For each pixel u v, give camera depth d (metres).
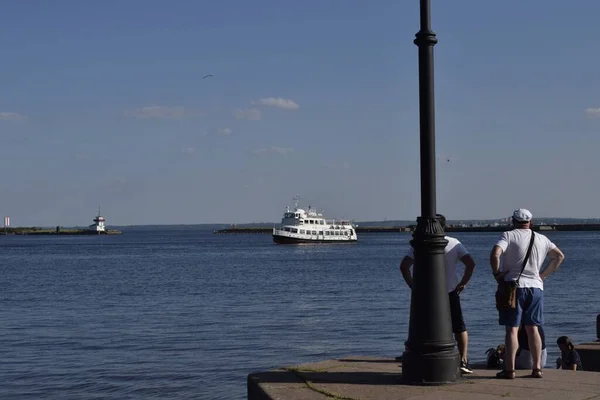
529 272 10.63
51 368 23.30
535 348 10.71
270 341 28.78
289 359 24.77
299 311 40.12
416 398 9.38
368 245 189.88
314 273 78.88
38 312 40.97
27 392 20.02
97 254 145.88
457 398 9.38
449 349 10.28
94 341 29.05
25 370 22.98
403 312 38.62
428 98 10.48
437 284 10.30
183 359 24.78
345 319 35.88
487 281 58.00
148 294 53.09
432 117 10.48
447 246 11.59
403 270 11.84
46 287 61.38
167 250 166.75
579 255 113.69
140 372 22.55
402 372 10.42
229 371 22.67
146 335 30.73
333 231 193.38
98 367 23.41
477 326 31.66
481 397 9.43
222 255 136.25
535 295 10.61
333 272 80.38
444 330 10.30
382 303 43.91
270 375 10.90
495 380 10.54
